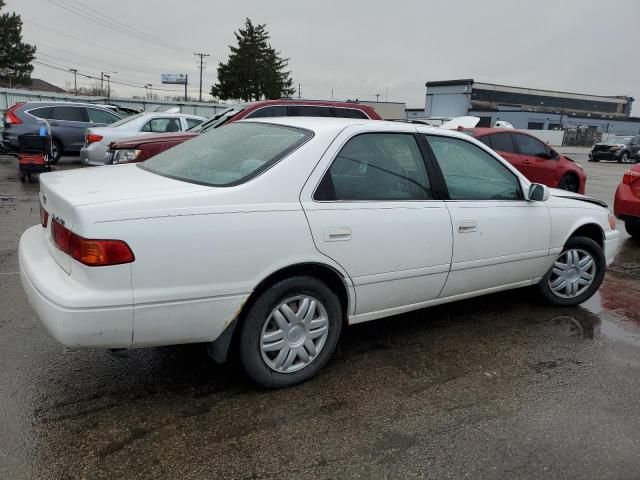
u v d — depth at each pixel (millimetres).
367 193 3297
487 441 2701
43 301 2564
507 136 9766
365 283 3270
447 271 3664
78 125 13609
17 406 2850
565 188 10609
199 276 2674
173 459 2477
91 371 3256
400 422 2846
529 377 3396
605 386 3311
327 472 2432
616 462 2570
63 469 2381
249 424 2771
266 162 3025
